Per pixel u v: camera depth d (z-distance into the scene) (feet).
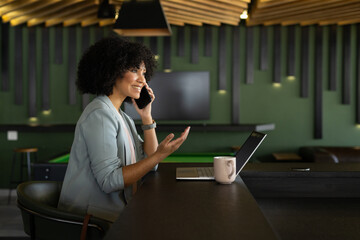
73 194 5.17
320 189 6.16
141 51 5.74
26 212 4.94
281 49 21.20
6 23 20.70
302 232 4.66
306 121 21.29
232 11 18.44
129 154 5.50
